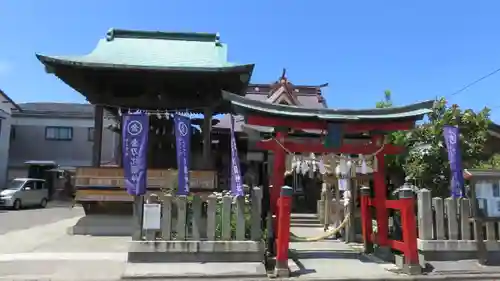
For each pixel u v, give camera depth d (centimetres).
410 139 1383
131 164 946
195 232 948
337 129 1041
